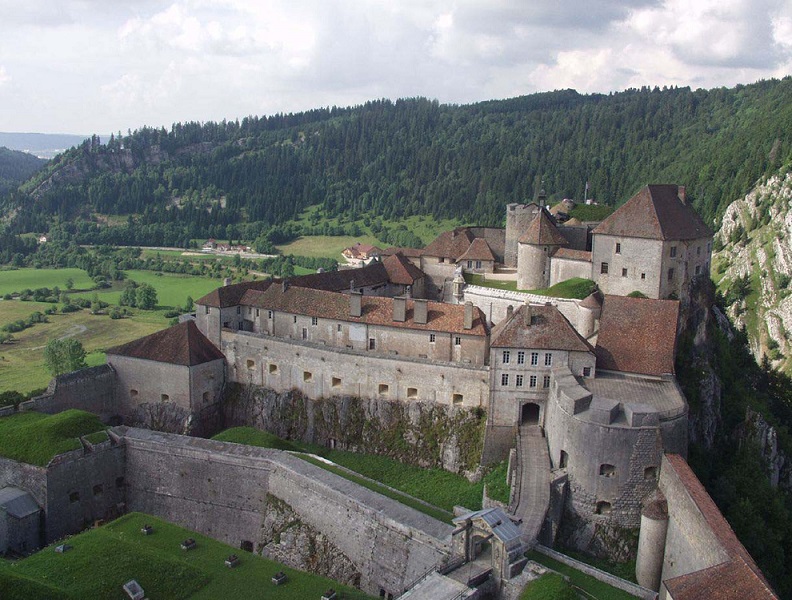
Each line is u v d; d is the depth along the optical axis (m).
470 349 109.25
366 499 86.12
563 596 61.56
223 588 73.25
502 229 161.88
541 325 98.69
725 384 119.50
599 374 97.38
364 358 112.25
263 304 129.25
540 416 98.81
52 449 99.12
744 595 55.75
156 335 126.50
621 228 117.38
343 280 142.62
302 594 72.62
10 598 64.06
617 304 103.81
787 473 115.25
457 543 69.50
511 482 87.50
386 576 81.19
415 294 156.12
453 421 105.62
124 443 106.69
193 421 121.00
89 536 82.31
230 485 99.88
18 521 93.69
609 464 81.25
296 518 93.06
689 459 96.12
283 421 119.56
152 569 74.19
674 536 73.44
